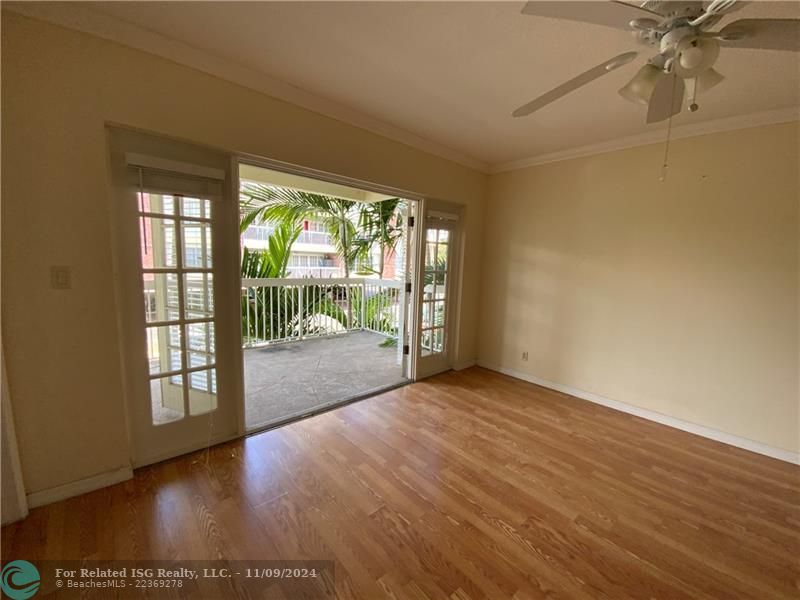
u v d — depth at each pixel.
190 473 1.99
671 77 1.39
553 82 2.07
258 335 4.89
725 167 2.45
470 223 3.79
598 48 1.73
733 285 2.47
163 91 1.81
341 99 2.39
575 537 1.62
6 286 1.52
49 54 1.53
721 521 1.75
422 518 1.71
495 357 3.99
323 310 5.49
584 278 3.21
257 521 1.65
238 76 2.03
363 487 1.92
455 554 1.51
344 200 5.38
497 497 1.88
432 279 3.67
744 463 2.27
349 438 2.43
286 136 2.26
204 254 2.12
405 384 3.50
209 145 1.99
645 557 1.52
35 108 1.52
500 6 1.46
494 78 2.05
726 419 2.53
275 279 4.87
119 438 1.87
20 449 1.60
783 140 2.24
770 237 2.32
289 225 5.16
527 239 3.61
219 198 2.11
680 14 1.08
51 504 1.70
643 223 2.84
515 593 1.34
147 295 1.96
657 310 2.80
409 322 3.59
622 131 2.75
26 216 1.54
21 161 1.51
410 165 3.05
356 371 3.86
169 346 2.07
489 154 3.46
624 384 3.00
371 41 1.75
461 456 2.25
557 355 3.44
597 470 2.15
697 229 2.59
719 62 1.76
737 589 1.39
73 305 1.69
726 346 2.51
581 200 3.20
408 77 2.08
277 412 2.80
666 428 2.73
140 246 1.90
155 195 1.92
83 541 1.51
